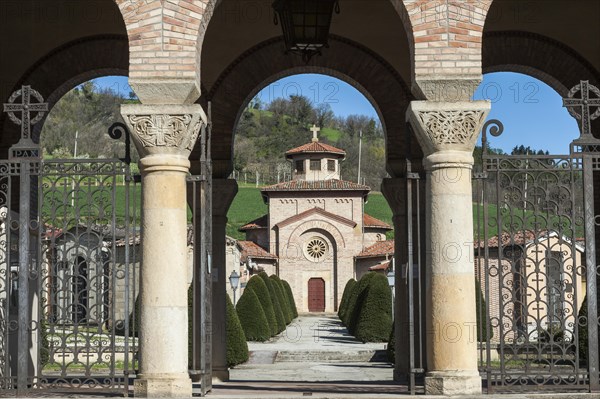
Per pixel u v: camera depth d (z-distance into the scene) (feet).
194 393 36.86
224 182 52.47
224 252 52.60
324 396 34.65
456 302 35.17
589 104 37.60
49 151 291.17
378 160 431.84
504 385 35.81
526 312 36.63
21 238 36.32
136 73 35.47
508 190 37.14
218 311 52.29
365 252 236.84
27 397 35.06
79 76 52.31
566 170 37.01
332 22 52.47
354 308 140.67
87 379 35.96
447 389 34.50
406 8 35.99
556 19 51.65
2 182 50.42
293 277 235.81
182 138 35.40
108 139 299.17
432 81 35.55
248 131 462.19
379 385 48.01
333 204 240.32
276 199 240.94
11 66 51.19
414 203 52.19
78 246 36.37
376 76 53.01
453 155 35.68
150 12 35.78
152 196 35.40
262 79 53.21
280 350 106.73
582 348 61.21
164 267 35.04
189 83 35.42
